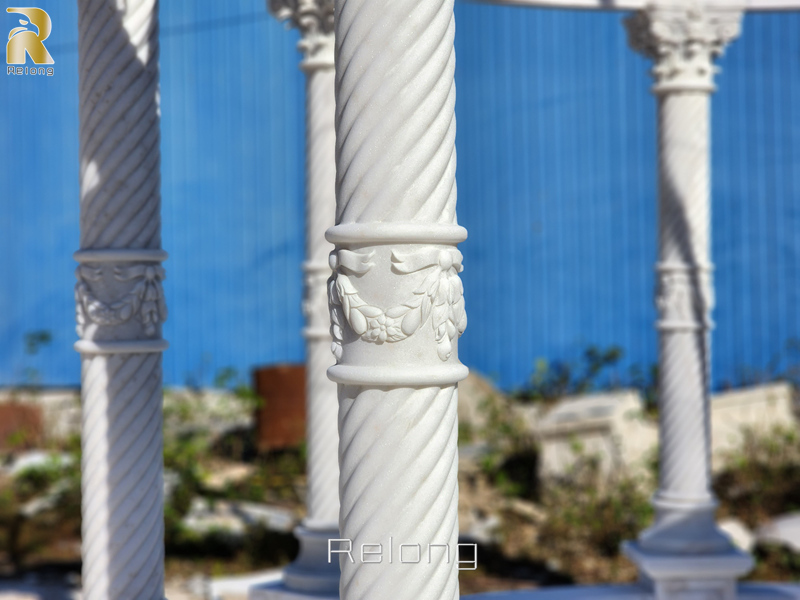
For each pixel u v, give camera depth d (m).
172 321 12.29
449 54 2.29
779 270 11.59
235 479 9.62
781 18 11.60
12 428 10.63
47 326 12.37
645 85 11.82
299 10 5.36
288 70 12.51
